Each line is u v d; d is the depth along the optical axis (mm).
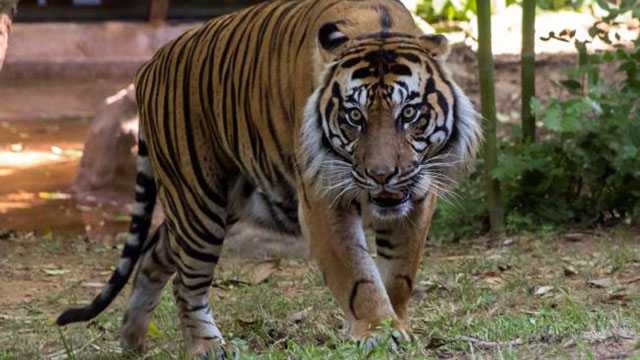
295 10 9586
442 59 8859
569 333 9078
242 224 14859
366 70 8602
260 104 9531
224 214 10266
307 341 10180
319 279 12898
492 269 12711
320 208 8930
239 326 10969
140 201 10867
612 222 14430
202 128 10094
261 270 13594
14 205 18984
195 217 10188
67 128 24812
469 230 14719
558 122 14078
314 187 8914
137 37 28422
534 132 14992
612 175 14227
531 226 14461
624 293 10938
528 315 10227
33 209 18734
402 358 8586
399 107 8578
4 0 12180
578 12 23391
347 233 8945
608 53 14516
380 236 9320
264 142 9586
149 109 10594
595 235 13867
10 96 26594
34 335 11602
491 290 11727
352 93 8602
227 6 30156
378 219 9039
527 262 12852
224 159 10133
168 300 12391
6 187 20078
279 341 10141
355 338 8812
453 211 14805
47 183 20391
